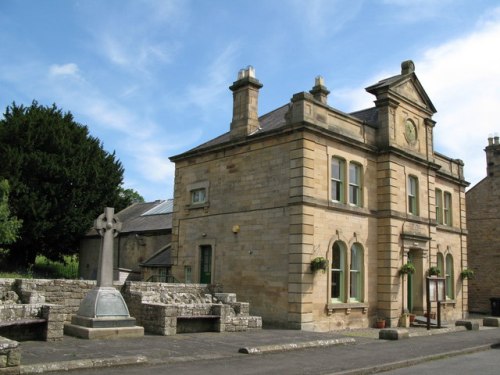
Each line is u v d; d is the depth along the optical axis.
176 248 25.94
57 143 36.47
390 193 23.34
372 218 23.27
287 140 20.98
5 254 36.44
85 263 37.41
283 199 20.75
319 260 19.70
